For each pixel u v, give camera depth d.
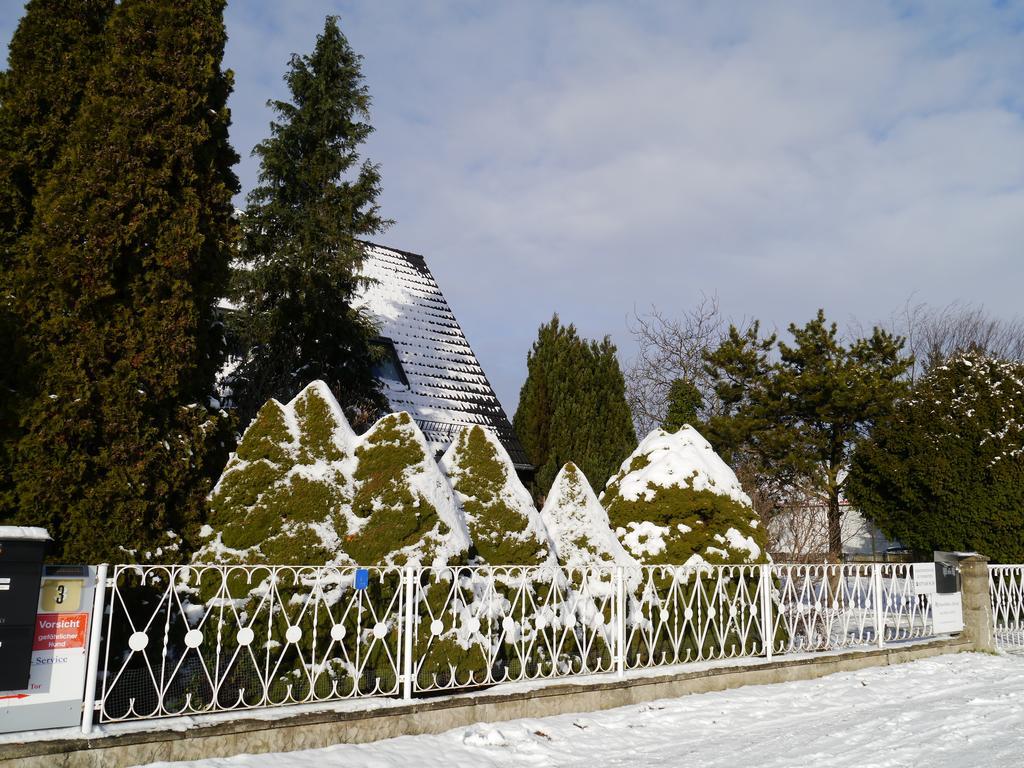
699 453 10.23
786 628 9.88
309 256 14.53
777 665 9.03
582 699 7.25
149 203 6.96
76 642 4.97
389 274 21.27
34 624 4.78
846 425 22.56
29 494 6.01
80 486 6.21
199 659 6.00
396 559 6.91
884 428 17.58
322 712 5.72
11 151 7.48
